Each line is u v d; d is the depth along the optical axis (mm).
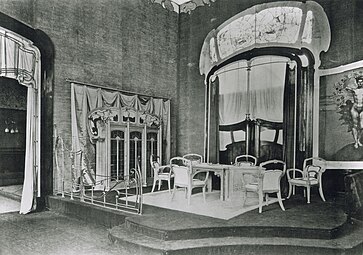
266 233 4523
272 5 8031
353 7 6887
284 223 4656
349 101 6844
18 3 6336
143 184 8297
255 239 4398
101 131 7441
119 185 7672
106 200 6309
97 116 7395
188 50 9609
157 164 7492
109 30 7848
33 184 6375
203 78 9273
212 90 9016
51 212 6355
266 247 4203
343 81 6945
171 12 9609
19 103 10336
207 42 9219
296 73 7535
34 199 6387
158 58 9164
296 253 4164
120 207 5730
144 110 8547
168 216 5043
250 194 7102
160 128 8930
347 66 6898
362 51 6730
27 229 5262
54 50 6758
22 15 6383
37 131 6562
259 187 5371
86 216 5754
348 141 6816
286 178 7297
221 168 6336
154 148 8797
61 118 6844
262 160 8008
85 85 7211
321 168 6504
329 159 7031
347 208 5387
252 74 8258
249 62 8305
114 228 4855
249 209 5578
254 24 8305
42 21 6594
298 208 5691
